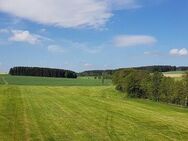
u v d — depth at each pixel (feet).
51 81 535.19
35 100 200.23
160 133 94.79
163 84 236.02
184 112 167.94
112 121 116.67
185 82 209.97
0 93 253.24
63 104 180.04
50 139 80.28
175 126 110.11
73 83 509.35
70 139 81.05
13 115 122.31
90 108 162.71
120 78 337.31
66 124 104.99
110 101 217.56
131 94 273.95
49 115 127.24
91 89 359.87
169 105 208.54
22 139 78.74
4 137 80.33
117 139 82.74
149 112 156.35
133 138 84.99
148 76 263.90
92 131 93.40
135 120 121.90
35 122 106.83
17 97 218.79
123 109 164.96
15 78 564.71
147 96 261.03
